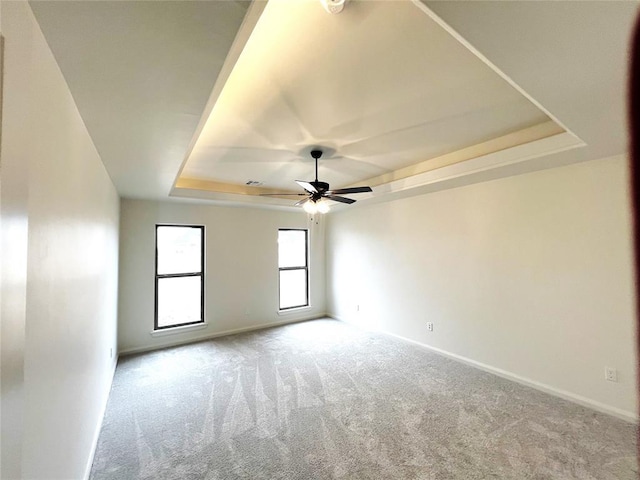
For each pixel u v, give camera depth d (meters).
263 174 4.06
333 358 3.87
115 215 3.58
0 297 0.69
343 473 1.89
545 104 1.68
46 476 1.13
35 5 0.91
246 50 1.58
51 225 1.17
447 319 3.89
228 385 3.13
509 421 2.43
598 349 2.61
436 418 2.48
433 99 2.12
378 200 4.66
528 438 2.21
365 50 1.59
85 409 1.83
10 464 0.74
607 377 2.56
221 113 2.29
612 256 2.55
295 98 2.08
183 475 1.88
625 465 1.92
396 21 1.39
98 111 1.66
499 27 1.09
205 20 1.01
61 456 1.32
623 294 2.50
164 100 1.56
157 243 4.51
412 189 3.84
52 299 1.19
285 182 4.53
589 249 2.68
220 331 4.93
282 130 2.61
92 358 2.06
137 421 2.48
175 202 4.57
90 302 1.98
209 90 1.47
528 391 2.94
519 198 3.16
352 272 5.55
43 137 1.08
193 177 4.19
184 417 2.53
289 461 2.00
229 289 5.05
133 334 4.18
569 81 1.45
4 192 0.72
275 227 5.61
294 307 5.84
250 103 2.14
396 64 1.71
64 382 1.36
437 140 2.88
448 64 1.72
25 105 0.86
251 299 5.28
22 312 0.81
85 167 1.84
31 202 0.96
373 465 1.95
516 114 2.36
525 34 1.13
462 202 3.72
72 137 1.51
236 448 2.13
